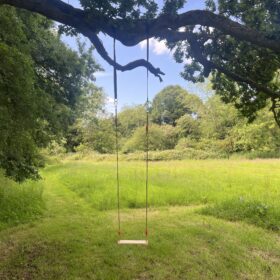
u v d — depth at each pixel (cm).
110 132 3872
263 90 536
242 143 3566
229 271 511
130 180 1462
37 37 1047
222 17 426
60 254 579
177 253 581
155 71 474
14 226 763
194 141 4025
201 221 803
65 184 1503
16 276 490
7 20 679
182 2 423
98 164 2652
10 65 603
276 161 2702
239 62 575
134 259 556
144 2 417
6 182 987
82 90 1264
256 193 1149
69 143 3806
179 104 5200
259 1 457
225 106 3553
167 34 479
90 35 438
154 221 815
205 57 561
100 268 519
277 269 518
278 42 414
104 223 798
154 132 4281
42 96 867
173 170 1973
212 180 1494
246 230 721
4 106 622
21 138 711
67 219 841
